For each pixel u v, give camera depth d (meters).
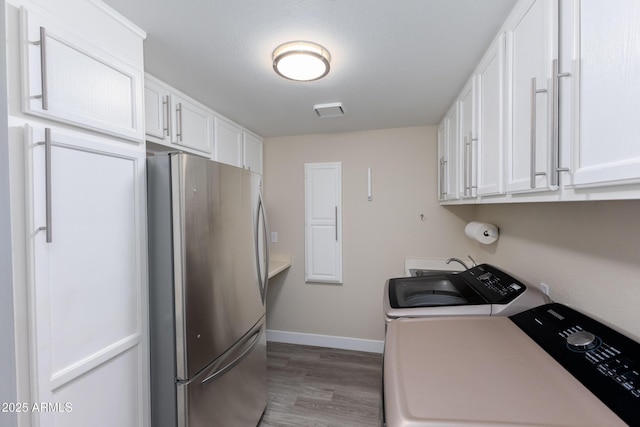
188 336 1.17
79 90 0.91
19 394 0.75
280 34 1.21
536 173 0.77
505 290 1.21
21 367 0.76
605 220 0.91
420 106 2.05
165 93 1.62
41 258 0.79
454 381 0.67
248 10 1.05
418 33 1.20
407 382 0.67
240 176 1.56
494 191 1.15
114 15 1.04
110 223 1.02
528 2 0.87
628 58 0.49
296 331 2.91
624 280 0.84
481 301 1.19
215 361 1.34
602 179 0.55
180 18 1.09
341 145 2.77
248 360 1.65
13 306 0.75
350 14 1.08
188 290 1.17
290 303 2.92
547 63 0.75
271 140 2.94
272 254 2.95
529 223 1.46
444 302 1.28
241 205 1.57
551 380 0.67
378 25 1.14
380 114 2.24
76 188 0.90
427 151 2.58
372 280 2.72
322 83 1.67
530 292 1.13
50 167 0.80
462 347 0.84
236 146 2.40
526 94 0.88
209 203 1.30
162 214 1.17
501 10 1.05
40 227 0.79
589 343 0.74
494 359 0.76
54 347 0.82
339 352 2.73
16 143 0.75
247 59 1.40
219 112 2.14
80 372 0.89
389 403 0.63
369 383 2.24
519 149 0.94
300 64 1.37
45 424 0.79
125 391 1.06
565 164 0.67
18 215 0.75
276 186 2.93
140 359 1.12
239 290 1.54
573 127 0.64
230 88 1.71
